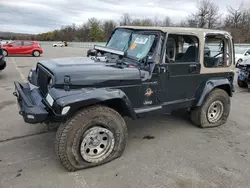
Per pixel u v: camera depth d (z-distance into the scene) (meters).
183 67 3.53
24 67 11.61
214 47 3.97
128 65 3.22
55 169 2.79
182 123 4.45
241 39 34.69
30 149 3.25
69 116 2.60
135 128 4.15
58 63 2.98
